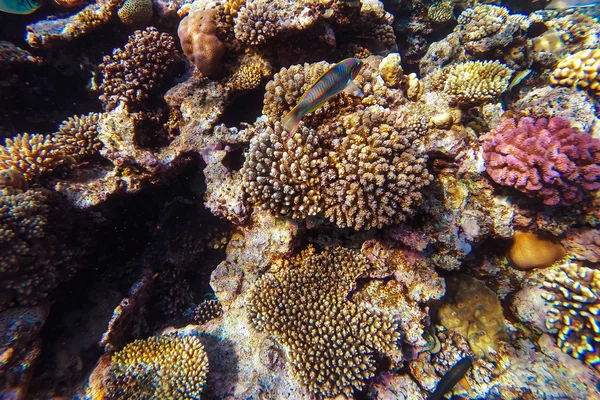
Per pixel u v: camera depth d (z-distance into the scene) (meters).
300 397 0.61
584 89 0.79
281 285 0.65
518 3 1.32
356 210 0.58
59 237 0.66
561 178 0.60
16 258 0.58
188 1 0.85
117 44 0.89
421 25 1.20
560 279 0.63
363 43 0.88
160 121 0.79
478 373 0.67
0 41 0.85
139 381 0.59
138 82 0.76
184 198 0.86
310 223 0.64
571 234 0.65
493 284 0.71
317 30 0.73
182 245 0.83
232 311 0.70
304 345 0.60
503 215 0.66
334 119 0.63
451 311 0.71
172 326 0.75
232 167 0.74
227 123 0.80
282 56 0.75
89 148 0.78
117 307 0.67
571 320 0.61
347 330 0.61
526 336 0.68
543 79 0.94
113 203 0.75
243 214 0.67
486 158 0.66
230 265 0.72
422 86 0.73
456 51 1.04
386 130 0.59
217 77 0.76
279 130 0.61
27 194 0.62
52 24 0.87
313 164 0.58
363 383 0.59
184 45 0.73
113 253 0.79
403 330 0.64
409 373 0.66
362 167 0.57
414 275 0.64
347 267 0.66
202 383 0.59
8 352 0.55
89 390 0.58
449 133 0.67
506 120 0.68
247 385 0.63
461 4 1.24
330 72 0.45
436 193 0.66
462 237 0.64
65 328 0.68
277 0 0.71
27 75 0.87
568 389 0.60
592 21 1.05
